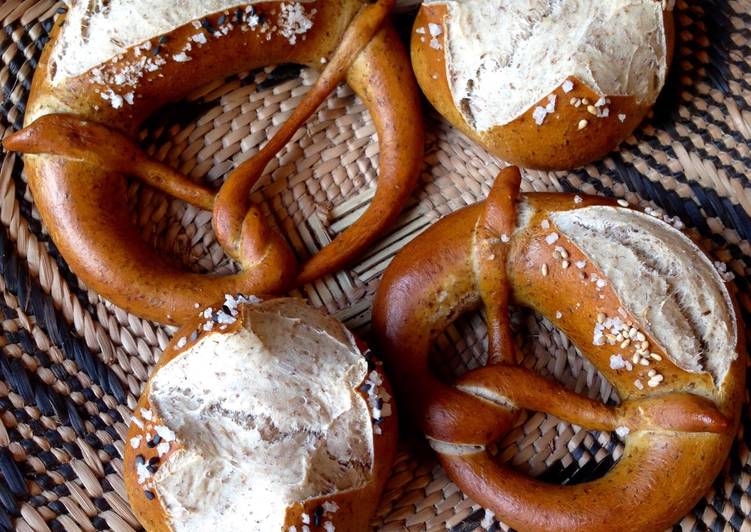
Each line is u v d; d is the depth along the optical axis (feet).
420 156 1.74
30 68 1.74
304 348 1.56
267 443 1.53
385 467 1.56
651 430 1.63
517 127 1.68
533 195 1.69
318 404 1.55
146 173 1.70
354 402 1.55
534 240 1.65
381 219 1.72
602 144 1.70
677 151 1.78
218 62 1.70
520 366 1.67
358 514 1.54
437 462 1.71
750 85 1.80
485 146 1.73
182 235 1.75
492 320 1.69
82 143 1.65
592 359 1.67
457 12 1.69
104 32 1.64
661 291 1.62
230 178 1.70
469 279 1.67
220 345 1.54
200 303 1.66
